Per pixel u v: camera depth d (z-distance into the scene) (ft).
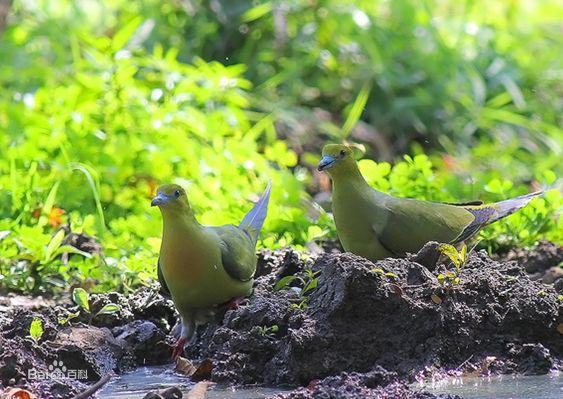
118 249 43.75
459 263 32.58
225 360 31.27
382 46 67.41
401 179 49.55
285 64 65.87
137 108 54.75
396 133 64.95
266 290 35.47
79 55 61.00
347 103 65.87
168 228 33.53
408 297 31.60
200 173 52.11
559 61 70.54
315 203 52.85
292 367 30.53
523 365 31.91
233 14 66.95
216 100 60.34
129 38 64.90
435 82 66.08
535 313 32.81
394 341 31.32
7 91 59.16
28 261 41.47
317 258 34.88
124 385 31.35
